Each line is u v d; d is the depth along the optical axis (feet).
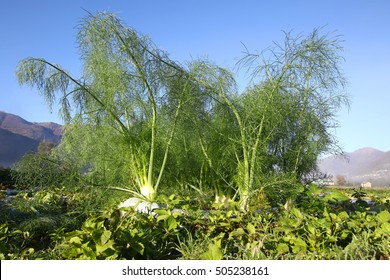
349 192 28.12
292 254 9.59
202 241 10.49
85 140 19.93
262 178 17.22
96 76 19.60
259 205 15.38
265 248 9.86
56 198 19.33
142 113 20.35
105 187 18.20
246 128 18.39
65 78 19.44
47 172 18.81
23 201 16.61
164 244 10.46
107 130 19.53
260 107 18.15
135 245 8.87
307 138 19.01
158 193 19.30
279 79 17.78
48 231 13.29
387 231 9.92
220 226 11.51
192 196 19.86
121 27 19.21
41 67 18.83
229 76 21.33
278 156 19.54
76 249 8.93
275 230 10.32
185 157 21.56
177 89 20.51
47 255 10.03
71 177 18.54
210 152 20.89
